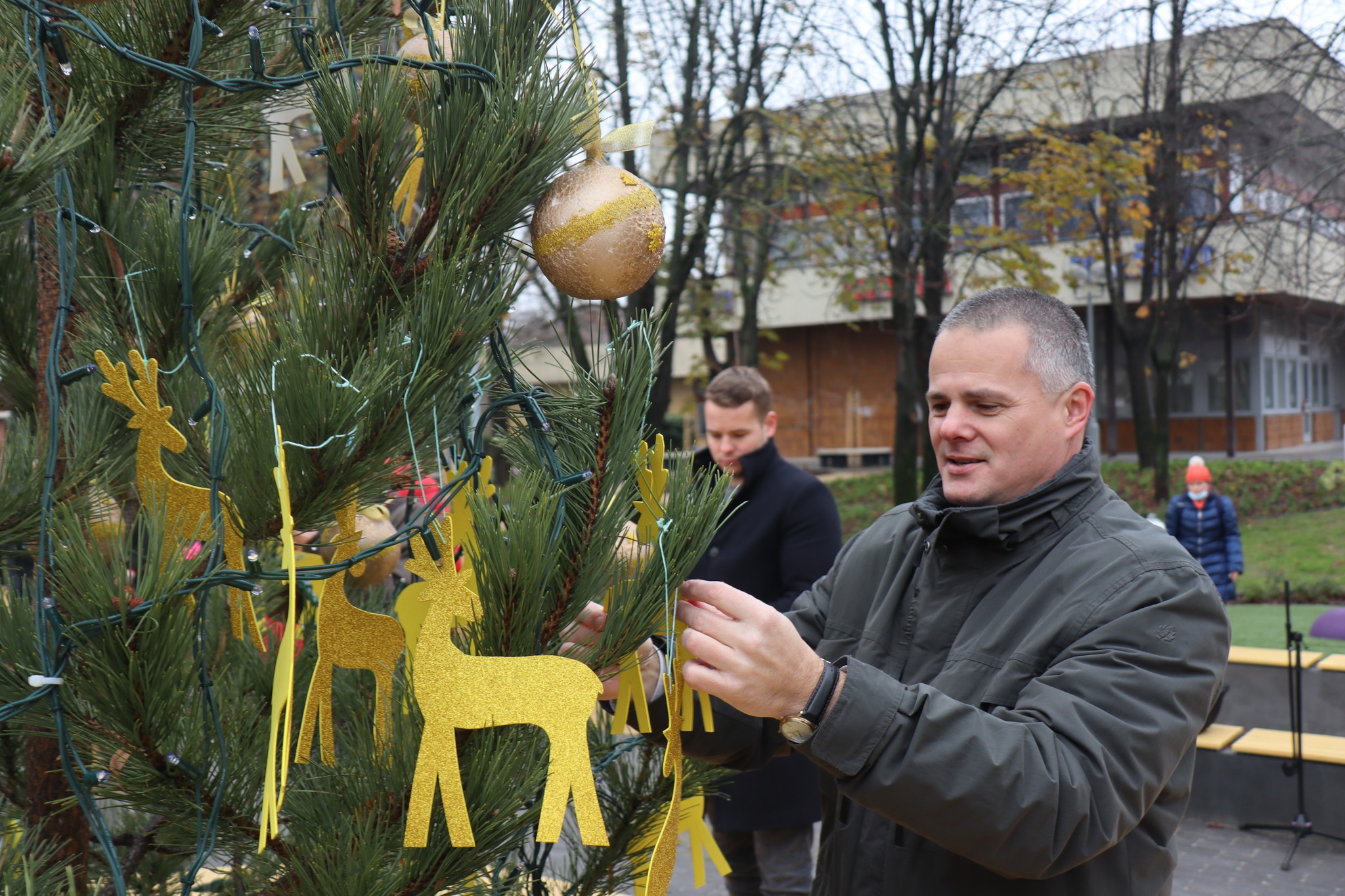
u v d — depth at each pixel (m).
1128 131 12.69
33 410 1.31
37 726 0.97
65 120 0.96
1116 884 1.31
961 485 1.50
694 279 11.36
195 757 0.97
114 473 1.17
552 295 5.22
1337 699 5.13
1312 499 14.31
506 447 1.08
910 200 10.29
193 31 0.95
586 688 0.87
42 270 1.19
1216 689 1.26
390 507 1.39
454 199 0.93
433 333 0.93
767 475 2.88
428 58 0.99
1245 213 11.98
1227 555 7.78
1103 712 1.16
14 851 0.94
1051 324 1.49
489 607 0.97
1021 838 1.07
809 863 2.68
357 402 0.92
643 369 1.04
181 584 0.90
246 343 1.10
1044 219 11.30
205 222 1.21
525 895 1.17
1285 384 22.94
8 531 1.09
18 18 0.99
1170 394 22.28
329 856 1.01
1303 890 4.12
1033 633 1.33
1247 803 4.81
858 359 24.05
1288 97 10.45
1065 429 1.51
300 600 1.31
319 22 1.16
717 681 1.03
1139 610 1.26
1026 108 13.51
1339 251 11.23
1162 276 14.06
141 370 0.92
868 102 10.86
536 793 1.09
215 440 0.90
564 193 0.95
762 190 10.77
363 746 1.09
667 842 0.93
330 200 1.02
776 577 2.85
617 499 1.04
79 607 0.89
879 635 1.58
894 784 1.06
